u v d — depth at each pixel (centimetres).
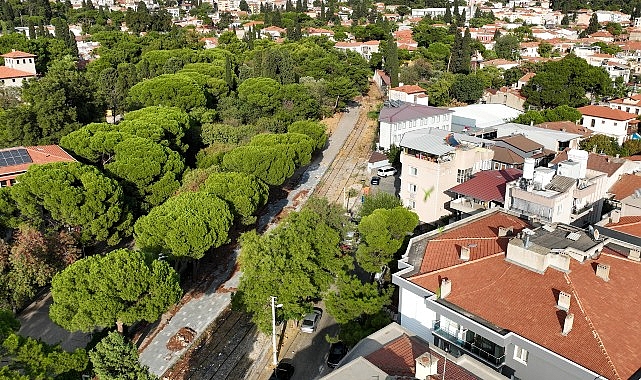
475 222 5266
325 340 5450
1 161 7550
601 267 3972
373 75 17075
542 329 3612
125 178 7619
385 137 10700
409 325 4412
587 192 5859
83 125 10031
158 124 9050
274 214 8644
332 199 9094
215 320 5959
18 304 5734
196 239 5966
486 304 3922
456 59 16188
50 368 3691
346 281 4938
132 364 3747
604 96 14038
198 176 7894
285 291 5000
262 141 9031
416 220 5578
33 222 6519
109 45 17738
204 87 12019
